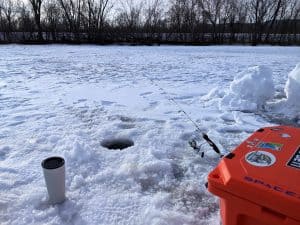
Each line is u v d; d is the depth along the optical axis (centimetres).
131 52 1688
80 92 628
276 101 535
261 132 204
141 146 340
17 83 720
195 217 220
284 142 184
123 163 296
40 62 1159
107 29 2594
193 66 1072
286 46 2330
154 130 396
